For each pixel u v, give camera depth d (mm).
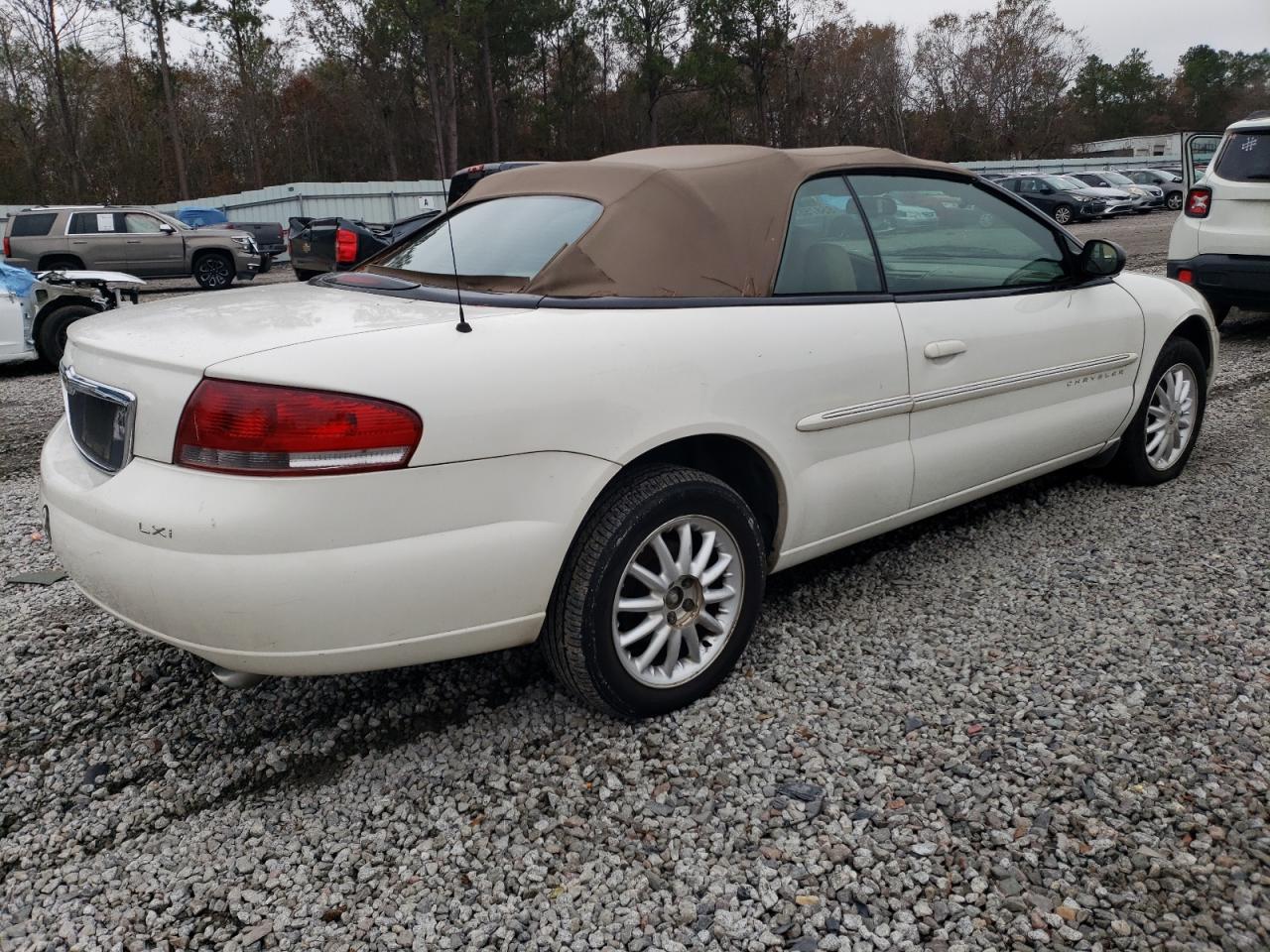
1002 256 3695
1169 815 2277
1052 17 66312
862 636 3207
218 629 2178
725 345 2701
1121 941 1931
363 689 2979
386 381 2170
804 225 3057
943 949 1930
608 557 2484
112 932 2053
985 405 3551
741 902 2074
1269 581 3498
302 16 52500
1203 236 8164
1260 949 1898
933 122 67375
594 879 2162
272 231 27250
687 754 2586
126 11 47094
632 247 2734
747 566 2818
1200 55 94875
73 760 2674
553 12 53844
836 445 3043
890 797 2383
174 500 2160
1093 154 70188
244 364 2145
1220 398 6430
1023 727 2648
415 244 3328
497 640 2438
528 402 2322
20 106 47531
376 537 2180
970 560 3805
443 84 57469
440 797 2459
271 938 2027
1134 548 3855
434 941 2006
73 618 3531
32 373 9539
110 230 18906
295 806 2449
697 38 53594
